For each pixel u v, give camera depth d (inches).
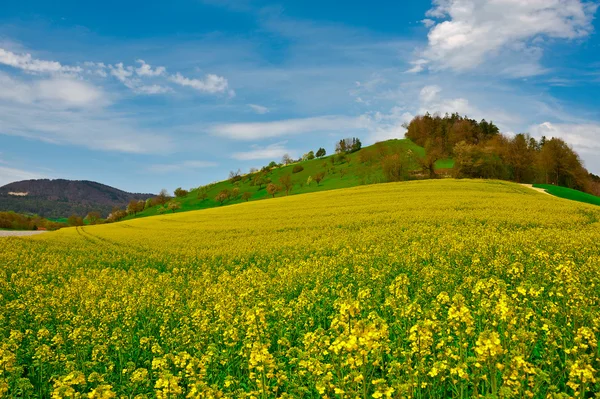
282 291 732.7
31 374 432.8
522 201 1921.8
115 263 1277.1
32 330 576.4
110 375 425.1
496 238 1037.2
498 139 4832.7
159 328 598.2
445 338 349.7
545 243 958.4
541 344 389.7
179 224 2342.5
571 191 2974.9
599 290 529.3
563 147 4050.2
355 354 297.7
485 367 298.4
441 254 898.1
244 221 2058.3
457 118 7317.9
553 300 494.9
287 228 1672.0
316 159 7337.6
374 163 4972.9
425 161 4143.7
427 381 322.7
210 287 749.9
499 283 418.3
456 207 1770.4
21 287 877.8
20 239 1881.2
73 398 315.3
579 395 285.3
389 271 770.8
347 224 1582.2
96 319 618.8
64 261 1252.5
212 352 397.4
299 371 357.1
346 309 280.8
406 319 448.1
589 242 951.6
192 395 290.0
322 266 855.1
